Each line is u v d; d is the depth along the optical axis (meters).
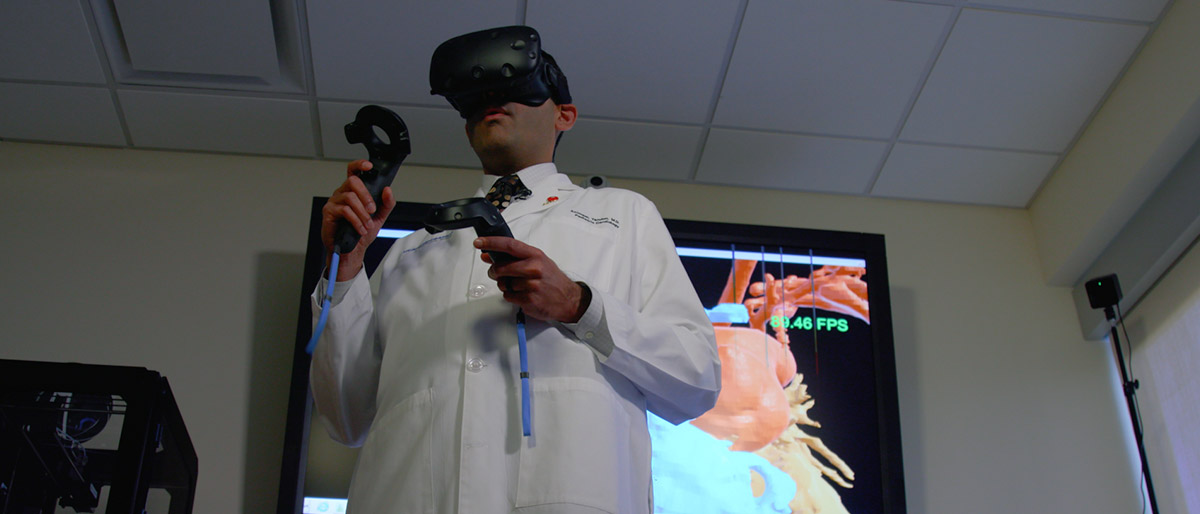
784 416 2.70
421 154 3.22
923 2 2.83
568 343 1.12
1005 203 3.42
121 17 2.78
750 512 2.57
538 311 1.06
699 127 3.16
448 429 1.06
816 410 2.72
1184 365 2.90
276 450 2.76
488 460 1.04
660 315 1.25
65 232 3.02
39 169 3.11
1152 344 3.05
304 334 2.66
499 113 1.37
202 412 2.80
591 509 1.00
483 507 1.01
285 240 3.09
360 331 1.28
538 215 1.29
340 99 3.04
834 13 2.86
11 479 1.36
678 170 3.30
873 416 2.73
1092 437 3.06
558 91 1.43
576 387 1.08
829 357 2.80
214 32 2.82
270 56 2.89
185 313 2.94
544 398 1.08
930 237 3.35
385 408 1.14
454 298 1.18
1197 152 2.83
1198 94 2.72
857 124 3.16
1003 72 3.01
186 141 3.16
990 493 2.95
